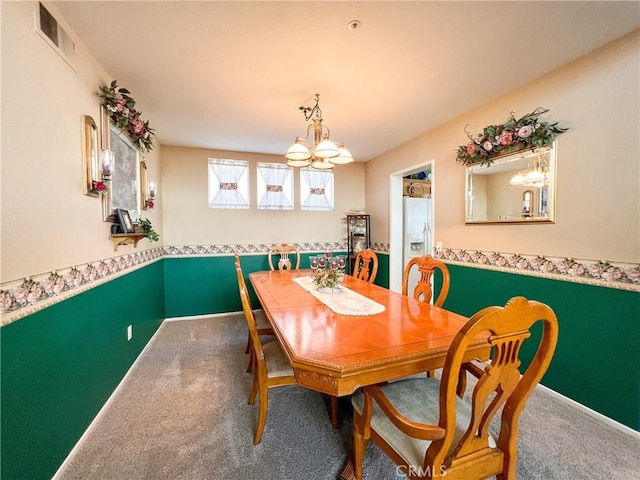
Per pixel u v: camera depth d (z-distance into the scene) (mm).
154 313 3146
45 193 1262
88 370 1614
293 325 1418
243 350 2770
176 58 1803
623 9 1410
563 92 1929
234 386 2111
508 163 2303
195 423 1693
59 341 1348
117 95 1901
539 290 2105
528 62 1880
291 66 1901
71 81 1491
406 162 3617
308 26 1524
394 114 2719
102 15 1417
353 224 4547
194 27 1523
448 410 851
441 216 3031
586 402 1823
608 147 1713
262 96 2322
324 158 2166
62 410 1363
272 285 2414
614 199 1693
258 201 4109
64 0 1310
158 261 3365
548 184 2023
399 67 1921
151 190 2848
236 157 3994
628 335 1644
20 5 1125
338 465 1397
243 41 1645
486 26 1533
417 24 1512
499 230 2406
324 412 1811
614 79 1679
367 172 4629
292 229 4312
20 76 1120
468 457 951
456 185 2836
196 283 3842
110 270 1936
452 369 816
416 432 902
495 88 2225
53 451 1290
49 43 1304
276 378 1545
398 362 1088
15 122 1092
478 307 2615
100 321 1775
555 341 862
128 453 1457
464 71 1982
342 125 3008
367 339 1244
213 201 3893
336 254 4555
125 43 1643
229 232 3980
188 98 2355
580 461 1419
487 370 864
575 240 1884
